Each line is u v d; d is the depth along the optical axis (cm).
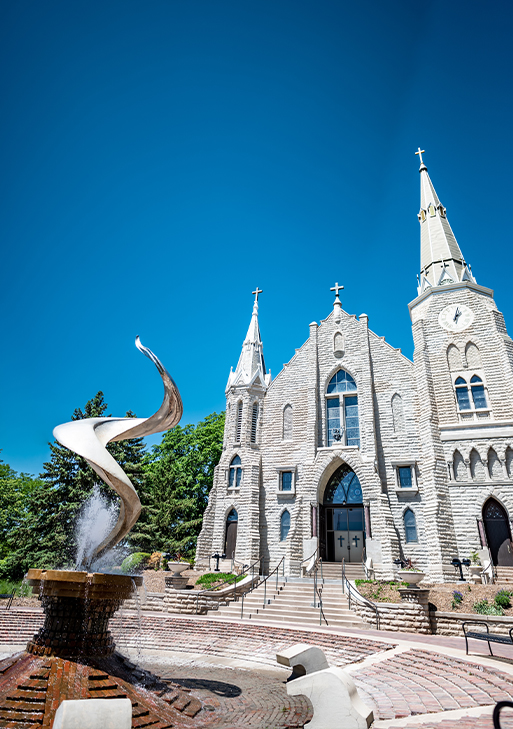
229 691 1166
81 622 954
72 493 3716
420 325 3528
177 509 4619
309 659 891
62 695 796
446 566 2805
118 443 4372
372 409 3441
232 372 4128
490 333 3331
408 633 1936
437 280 3766
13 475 5853
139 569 3412
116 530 1093
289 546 3138
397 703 1000
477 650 1462
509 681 1048
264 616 2272
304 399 3725
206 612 2412
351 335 3766
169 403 1123
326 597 2403
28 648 952
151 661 1555
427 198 4269
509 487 2895
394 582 2378
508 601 2031
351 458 3309
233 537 3478
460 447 3089
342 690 761
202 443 5053
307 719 948
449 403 3247
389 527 3011
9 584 3406
